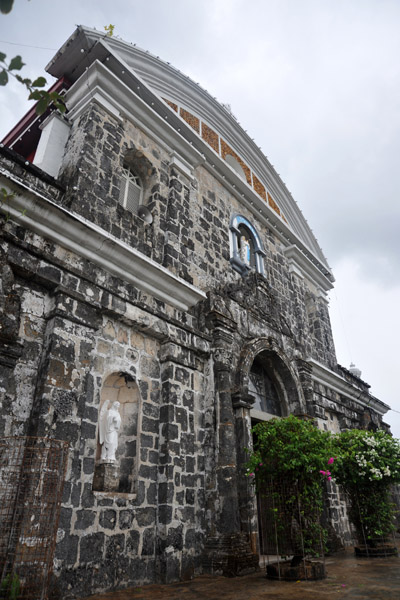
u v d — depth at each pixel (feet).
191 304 32.32
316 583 22.90
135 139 34.04
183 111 43.06
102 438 23.81
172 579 23.57
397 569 26.61
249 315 39.37
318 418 45.14
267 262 48.49
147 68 38.70
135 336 27.73
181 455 27.27
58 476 18.54
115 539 22.04
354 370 71.67
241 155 51.60
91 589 19.94
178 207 35.53
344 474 33.58
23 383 20.56
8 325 20.18
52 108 33.24
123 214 29.68
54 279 22.95
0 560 16.70
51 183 26.40
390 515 34.47
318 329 55.77
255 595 20.20
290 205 58.34
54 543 17.62
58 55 33.42
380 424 63.46
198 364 31.96
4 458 18.54
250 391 40.57
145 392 27.12
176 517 25.35
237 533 27.32
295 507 25.09
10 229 21.97
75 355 22.45
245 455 31.12
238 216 45.44
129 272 27.53
